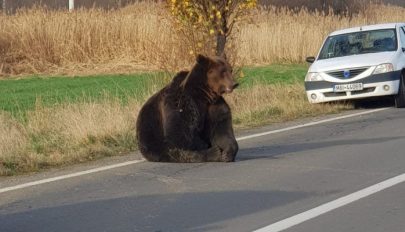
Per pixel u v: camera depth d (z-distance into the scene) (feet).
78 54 100.37
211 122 37.04
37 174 38.70
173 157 38.14
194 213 28.45
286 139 46.73
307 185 32.60
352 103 62.13
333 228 25.84
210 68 36.04
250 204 29.53
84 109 50.75
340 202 29.32
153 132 38.73
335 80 59.41
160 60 76.59
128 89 73.41
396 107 59.77
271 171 35.86
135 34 100.63
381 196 30.12
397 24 65.21
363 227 25.88
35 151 43.09
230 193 31.55
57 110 52.85
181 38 59.11
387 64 58.90
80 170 38.81
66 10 106.52
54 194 33.14
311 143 44.47
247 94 60.95
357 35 64.34
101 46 100.78
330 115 57.93
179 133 36.96
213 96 36.50
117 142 45.47
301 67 102.99
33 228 27.37
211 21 57.72
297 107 59.11
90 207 30.27
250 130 51.49
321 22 118.21
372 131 47.98
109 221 27.86
